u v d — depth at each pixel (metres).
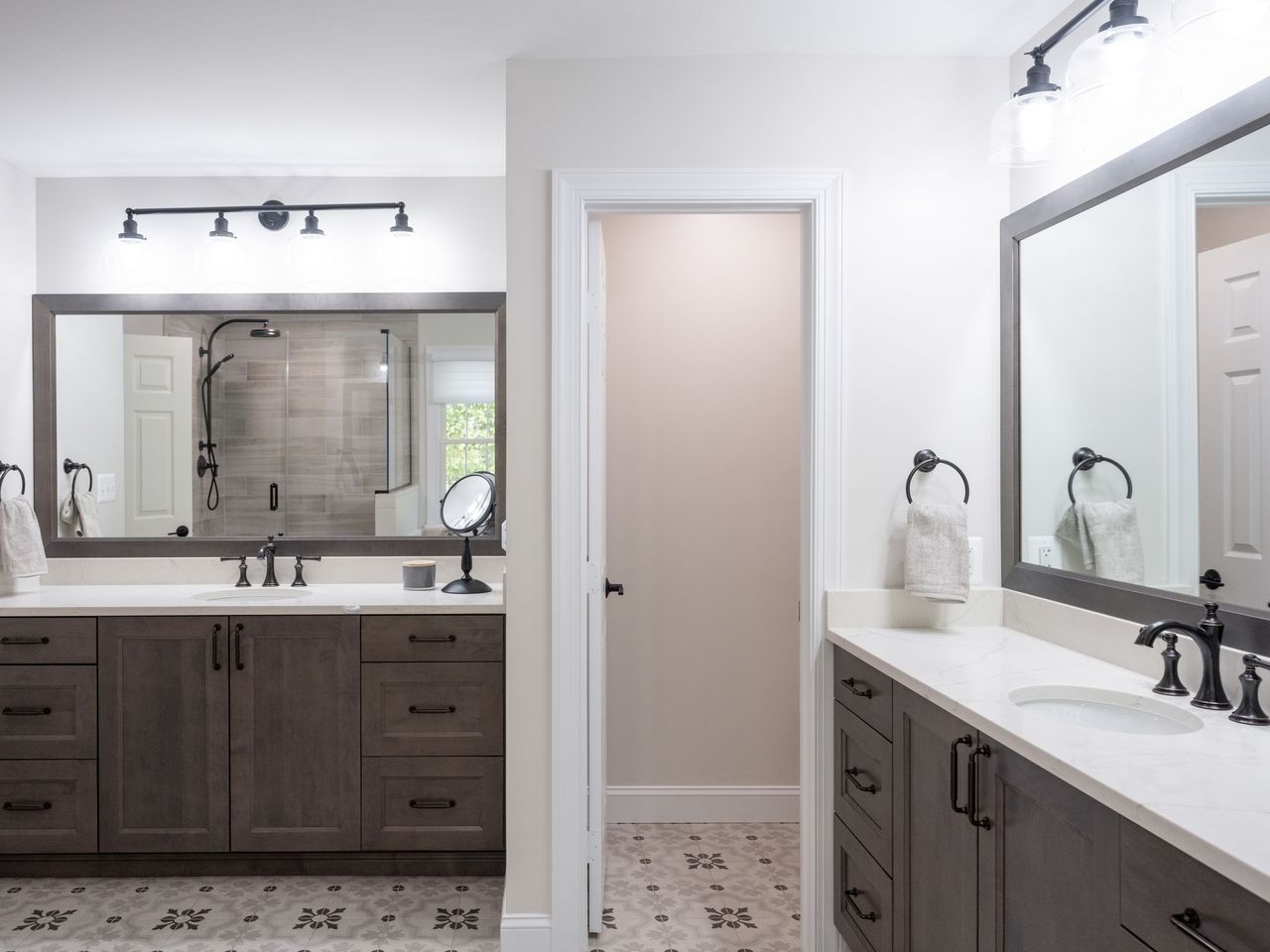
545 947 2.24
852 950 2.15
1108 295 1.83
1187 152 1.59
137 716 2.66
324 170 3.14
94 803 2.66
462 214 3.20
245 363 3.21
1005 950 1.42
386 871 2.71
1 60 2.26
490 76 2.36
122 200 3.18
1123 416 1.79
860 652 2.00
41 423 3.17
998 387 2.27
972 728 1.51
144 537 3.19
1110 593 1.82
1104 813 1.15
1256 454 1.45
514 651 2.27
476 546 3.18
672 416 3.17
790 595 3.18
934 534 2.12
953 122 2.26
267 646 2.66
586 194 2.24
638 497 3.16
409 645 2.67
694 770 3.19
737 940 2.34
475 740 2.67
